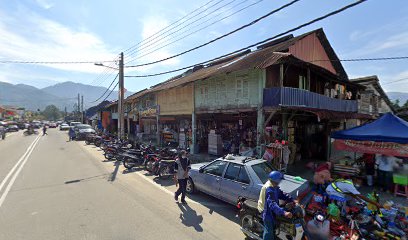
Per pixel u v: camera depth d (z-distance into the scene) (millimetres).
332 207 5012
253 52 15695
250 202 4992
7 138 29062
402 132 7668
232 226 5402
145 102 22922
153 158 10586
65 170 11039
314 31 16453
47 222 5516
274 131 11656
